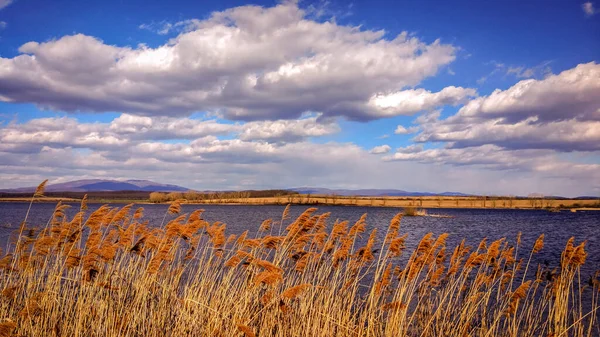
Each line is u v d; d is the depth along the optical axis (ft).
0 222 127.75
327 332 34.91
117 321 33.53
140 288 36.94
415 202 553.23
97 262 35.96
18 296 36.01
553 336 38.32
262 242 36.22
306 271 41.06
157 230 41.60
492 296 52.11
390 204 509.76
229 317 33.78
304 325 35.60
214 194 469.16
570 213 404.36
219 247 40.57
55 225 38.88
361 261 40.65
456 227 198.39
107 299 34.88
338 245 41.78
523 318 46.32
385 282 37.47
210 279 39.83
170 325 35.37
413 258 37.17
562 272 40.55
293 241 39.09
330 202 519.19
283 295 27.78
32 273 36.19
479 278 42.98
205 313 34.96
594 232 169.78
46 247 35.42
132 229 39.83
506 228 195.21
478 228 192.65
